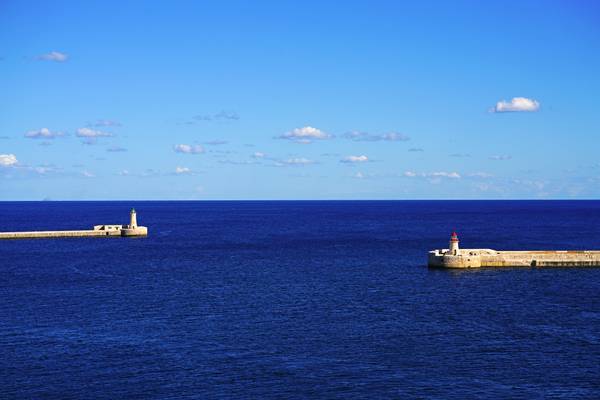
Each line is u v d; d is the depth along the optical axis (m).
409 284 83.19
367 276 91.81
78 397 42.41
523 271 92.31
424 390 43.34
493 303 69.94
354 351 51.66
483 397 42.19
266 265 106.62
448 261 95.69
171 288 81.50
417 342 54.12
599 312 65.38
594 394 42.69
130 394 42.84
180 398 42.16
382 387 43.84
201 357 50.28
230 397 42.25
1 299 73.50
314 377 45.75
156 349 52.44
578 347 52.62
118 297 74.81
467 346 52.91
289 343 54.06
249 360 49.50
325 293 77.25
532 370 47.12
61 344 53.94
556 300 71.44
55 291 79.06
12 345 53.66
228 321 62.09
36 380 45.38
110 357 50.34
